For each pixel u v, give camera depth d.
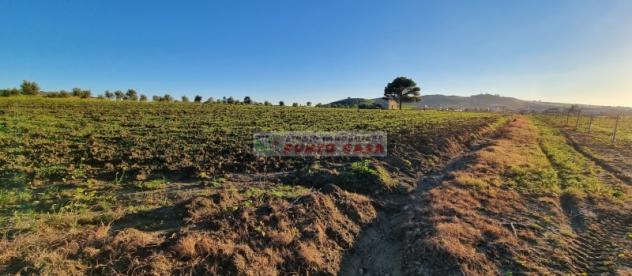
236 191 8.26
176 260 5.00
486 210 8.08
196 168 10.11
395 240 7.09
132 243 5.10
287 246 5.86
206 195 7.64
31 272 4.37
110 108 29.84
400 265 6.11
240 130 18.55
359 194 9.05
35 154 10.78
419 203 8.77
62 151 11.38
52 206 6.63
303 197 7.79
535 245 6.35
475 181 10.00
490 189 9.48
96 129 16.72
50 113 23.16
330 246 6.28
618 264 5.78
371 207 8.20
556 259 5.89
